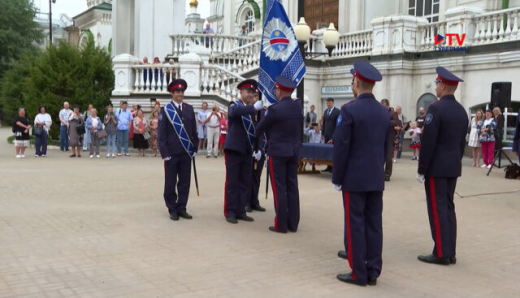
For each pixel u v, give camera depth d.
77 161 16.16
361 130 5.36
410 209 9.20
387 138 5.60
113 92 20.34
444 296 5.08
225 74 19.70
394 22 19.41
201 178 12.60
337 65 21.55
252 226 7.83
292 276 5.57
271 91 8.65
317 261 6.13
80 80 21.61
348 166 5.38
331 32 14.09
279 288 5.20
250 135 8.02
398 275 5.71
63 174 12.88
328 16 26.50
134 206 9.09
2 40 41.59
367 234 5.45
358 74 5.53
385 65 19.61
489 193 10.93
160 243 6.74
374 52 19.97
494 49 16.84
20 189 10.57
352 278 5.38
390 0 24.69
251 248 6.61
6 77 31.09
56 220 7.92
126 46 28.92
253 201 8.98
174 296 4.92
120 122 17.95
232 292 5.05
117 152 18.27
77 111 17.48
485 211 9.12
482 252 6.63
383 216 8.61
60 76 21.23
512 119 16.84
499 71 16.88
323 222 8.15
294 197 7.52
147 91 19.83
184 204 8.23
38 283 5.22
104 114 21.62
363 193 5.40
